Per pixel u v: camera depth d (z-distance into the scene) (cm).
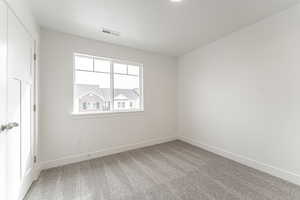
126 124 302
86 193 165
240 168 224
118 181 189
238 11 193
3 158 115
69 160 239
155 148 316
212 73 292
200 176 201
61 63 234
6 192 120
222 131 274
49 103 224
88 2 170
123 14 195
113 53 285
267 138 208
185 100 362
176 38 271
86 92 263
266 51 208
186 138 359
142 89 328
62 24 213
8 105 124
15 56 138
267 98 208
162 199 155
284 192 165
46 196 160
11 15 129
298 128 178
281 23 191
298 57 177
